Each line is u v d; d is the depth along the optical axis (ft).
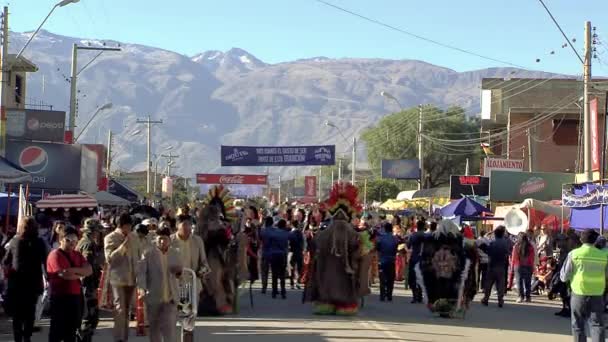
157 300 40.16
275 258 77.15
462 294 63.05
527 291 80.12
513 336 53.26
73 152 116.98
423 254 63.98
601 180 85.66
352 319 60.70
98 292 47.55
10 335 50.06
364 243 64.90
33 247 44.19
